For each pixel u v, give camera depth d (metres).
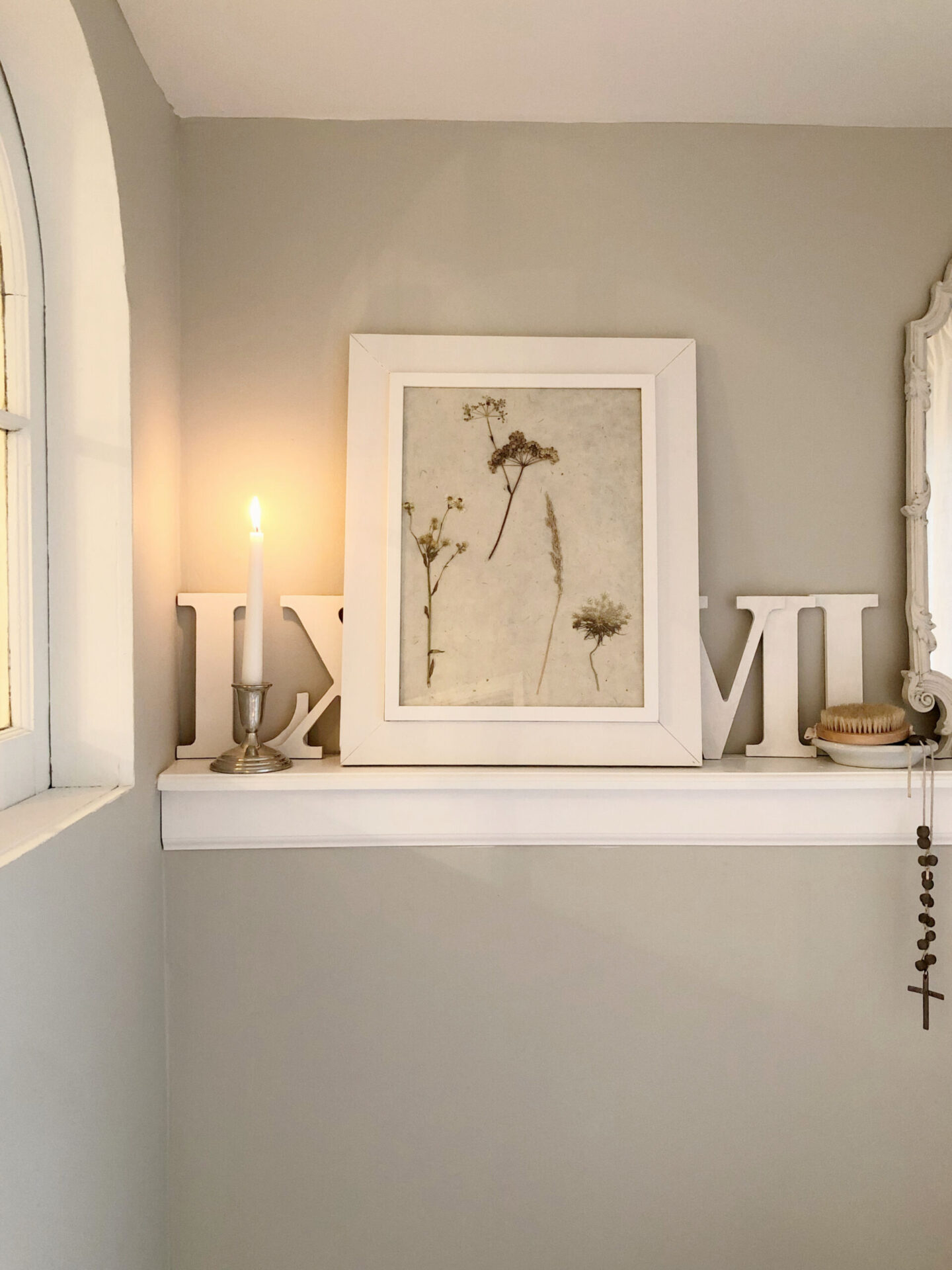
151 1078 1.32
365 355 1.42
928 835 1.35
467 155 1.46
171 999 1.38
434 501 1.41
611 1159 1.43
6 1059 0.85
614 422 1.42
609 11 1.18
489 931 1.41
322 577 1.46
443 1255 1.42
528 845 1.40
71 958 1.01
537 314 1.47
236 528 1.46
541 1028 1.42
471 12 1.18
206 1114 1.39
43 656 1.18
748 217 1.48
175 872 1.37
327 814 1.37
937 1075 1.45
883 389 1.50
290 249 1.45
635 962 1.42
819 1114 1.44
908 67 1.32
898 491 1.50
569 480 1.41
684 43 1.25
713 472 1.49
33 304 1.15
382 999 1.40
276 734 1.47
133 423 1.20
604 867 1.41
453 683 1.39
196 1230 1.40
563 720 1.38
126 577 1.20
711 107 1.43
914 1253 1.46
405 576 1.40
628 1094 1.43
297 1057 1.40
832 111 1.45
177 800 1.35
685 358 1.44
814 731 1.44
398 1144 1.42
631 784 1.35
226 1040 1.39
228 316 1.45
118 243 1.16
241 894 1.38
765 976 1.43
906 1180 1.45
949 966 1.44
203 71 1.31
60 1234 0.98
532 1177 1.43
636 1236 1.44
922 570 1.46
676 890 1.42
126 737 1.21
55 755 1.20
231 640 1.43
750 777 1.35
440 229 1.46
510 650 1.40
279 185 1.45
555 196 1.47
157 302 1.32
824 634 1.50
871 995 1.44
